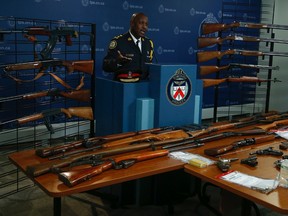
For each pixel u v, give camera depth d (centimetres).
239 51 454
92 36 341
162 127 285
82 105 479
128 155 225
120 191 305
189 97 301
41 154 223
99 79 313
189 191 324
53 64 309
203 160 222
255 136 281
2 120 429
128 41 390
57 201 187
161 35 562
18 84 439
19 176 370
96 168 199
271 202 170
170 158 229
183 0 573
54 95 321
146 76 319
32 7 443
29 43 418
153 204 314
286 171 200
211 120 633
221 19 609
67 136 440
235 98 653
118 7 511
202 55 426
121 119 285
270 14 646
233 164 222
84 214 300
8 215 294
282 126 319
